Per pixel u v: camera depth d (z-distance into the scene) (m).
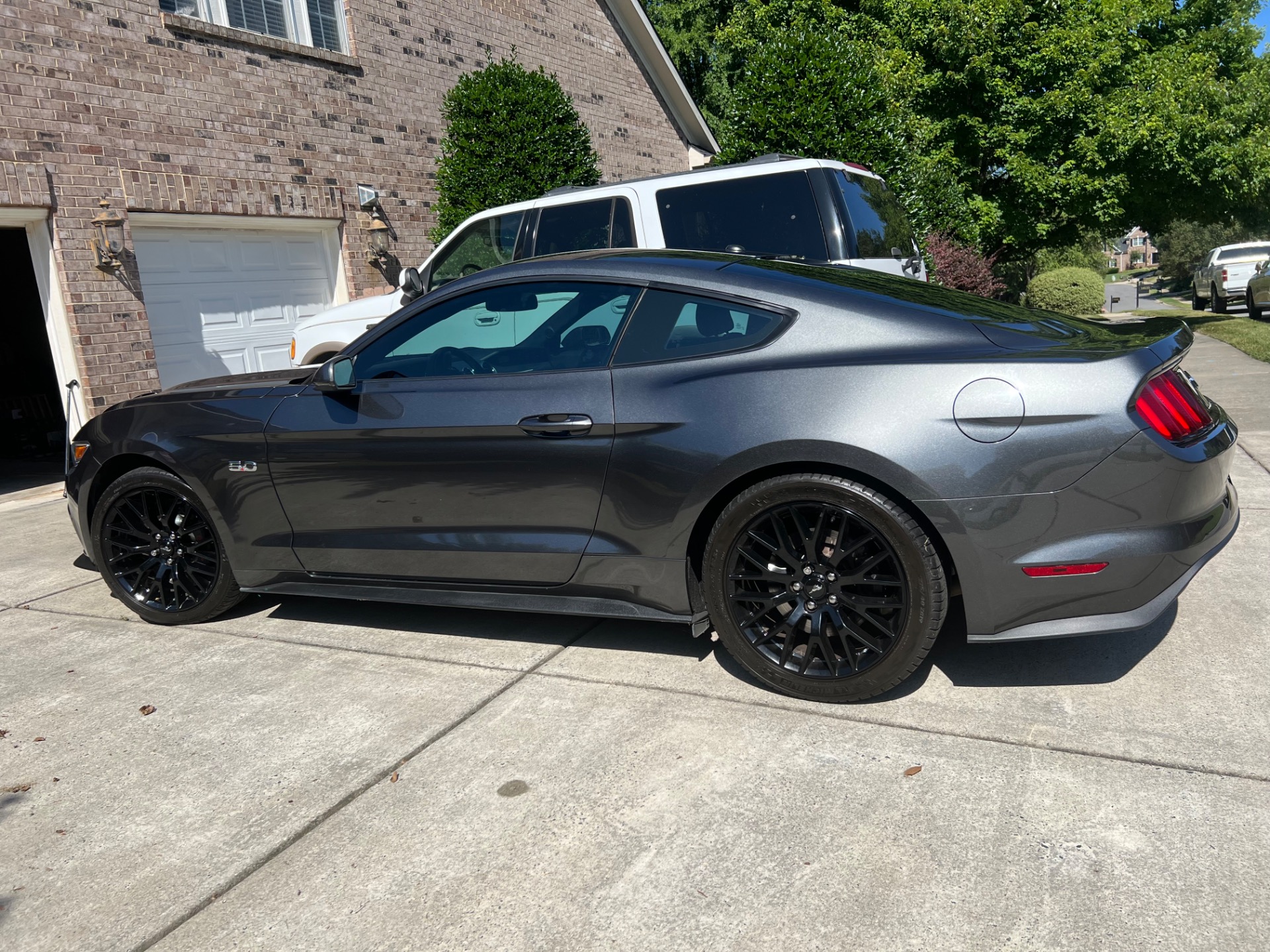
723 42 18.78
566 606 3.27
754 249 5.55
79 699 3.34
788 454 2.77
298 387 3.75
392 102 10.45
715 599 2.99
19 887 2.25
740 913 2.00
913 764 2.54
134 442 3.92
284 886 2.19
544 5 13.01
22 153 7.11
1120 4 16.03
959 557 2.65
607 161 14.60
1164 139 15.60
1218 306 21.16
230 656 3.67
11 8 7.04
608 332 3.17
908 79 16.42
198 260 8.55
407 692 3.21
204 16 8.56
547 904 2.07
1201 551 2.67
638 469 3.01
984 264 15.42
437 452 3.32
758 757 2.63
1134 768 2.45
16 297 11.38
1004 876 2.06
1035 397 2.58
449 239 6.63
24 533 6.26
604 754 2.70
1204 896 1.95
